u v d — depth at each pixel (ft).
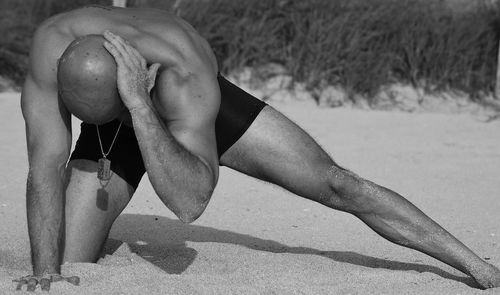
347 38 50.60
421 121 45.39
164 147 13.69
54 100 14.67
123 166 16.52
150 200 25.43
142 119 13.70
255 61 50.47
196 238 20.85
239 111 16.15
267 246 20.21
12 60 48.21
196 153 14.12
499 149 38.14
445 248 16.34
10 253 18.13
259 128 16.16
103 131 16.58
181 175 13.76
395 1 51.72
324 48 50.14
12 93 46.50
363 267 17.72
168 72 14.39
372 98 49.96
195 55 14.79
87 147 16.63
